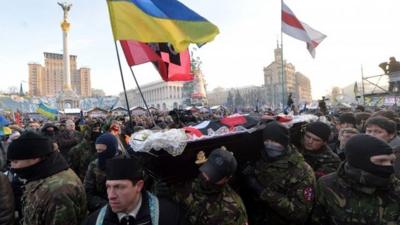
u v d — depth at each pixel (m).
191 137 2.75
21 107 39.28
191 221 2.55
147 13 3.70
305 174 2.91
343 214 2.39
